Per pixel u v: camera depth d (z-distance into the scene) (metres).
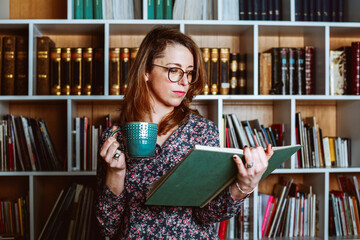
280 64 2.23
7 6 2.34
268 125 2.46
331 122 2.48
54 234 2.01
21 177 2.36
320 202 2.18
